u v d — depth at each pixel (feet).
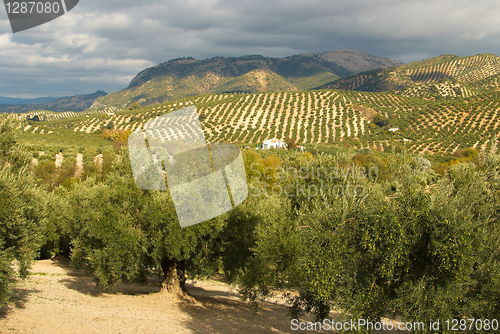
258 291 31.09
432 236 20.65
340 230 22.13
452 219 20.51
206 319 33.12
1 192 22.74
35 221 25.71
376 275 21.85
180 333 27.12
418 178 24.38
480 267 20.71
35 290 35.14
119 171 34.88
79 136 278.87
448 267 19.81
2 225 22.81
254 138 326.24
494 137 299.38
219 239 37.65
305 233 23.71
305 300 26.81
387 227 21.06
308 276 22.53
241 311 38.96
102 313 29.86
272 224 30.71
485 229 21.62
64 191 66.33
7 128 26.48
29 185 25.08
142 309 33.91
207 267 36.78
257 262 29.53
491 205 24.20
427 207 21.30
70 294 36.29
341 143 305.12
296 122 380.99
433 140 310.86
